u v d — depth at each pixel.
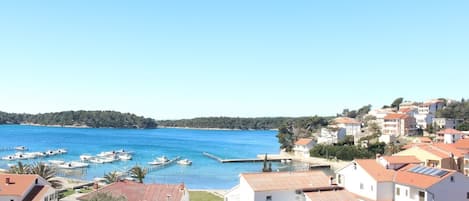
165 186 69.25
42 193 67.44
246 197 65.69
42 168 90.19
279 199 63.69
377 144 187.62
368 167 75.94
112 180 102.62
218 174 152.00
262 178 67.00
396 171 75.75
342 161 187.25
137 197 64.31
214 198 91.94
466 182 68.06
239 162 192.75
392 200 72.19
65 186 106.19
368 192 73.62
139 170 111.19
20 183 66.94
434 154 99.81
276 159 199.00
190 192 101.25
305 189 64.88
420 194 66.81
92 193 63.97
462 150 109.38
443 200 66.25
